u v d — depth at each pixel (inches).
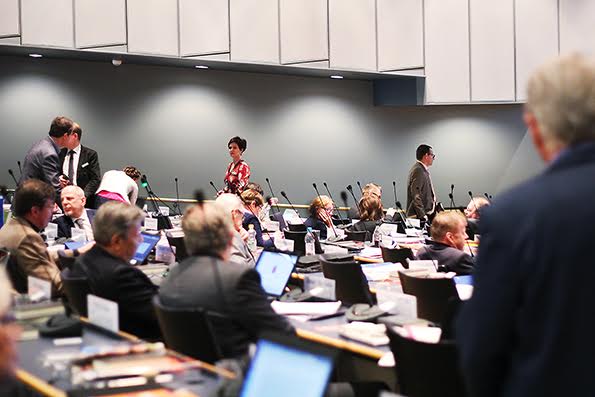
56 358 101.2
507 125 547.5
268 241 281.0
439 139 552.1
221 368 93.3
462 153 552.1
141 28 429.7
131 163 466.3
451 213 212.1
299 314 154.7
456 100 516.4
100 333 119.2
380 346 129.6
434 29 514.0
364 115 543.2
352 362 150.4
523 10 518.3
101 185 293.9
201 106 487.8
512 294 61.2
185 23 442.3
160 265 220.8
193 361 97.3
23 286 173.0
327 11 485.4
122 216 144.4
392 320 146.1
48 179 277.0
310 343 77.8
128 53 423.5
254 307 121.2
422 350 103.3
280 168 516.4
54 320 119.6
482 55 516.7
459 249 211.8
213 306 120.8
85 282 141.9
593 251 59.5
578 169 61.8
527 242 60.9
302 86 522.6
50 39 404.5
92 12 415.5
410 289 171.2
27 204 176.1
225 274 122.5
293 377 76.9
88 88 451.8
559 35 517.7
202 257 126.6
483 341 61.6
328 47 485.7
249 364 83.1
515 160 547.8
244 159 504.4
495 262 62.2
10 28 395.9
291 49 474.6
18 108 432.8
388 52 505.7
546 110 62.7
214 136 492.4
